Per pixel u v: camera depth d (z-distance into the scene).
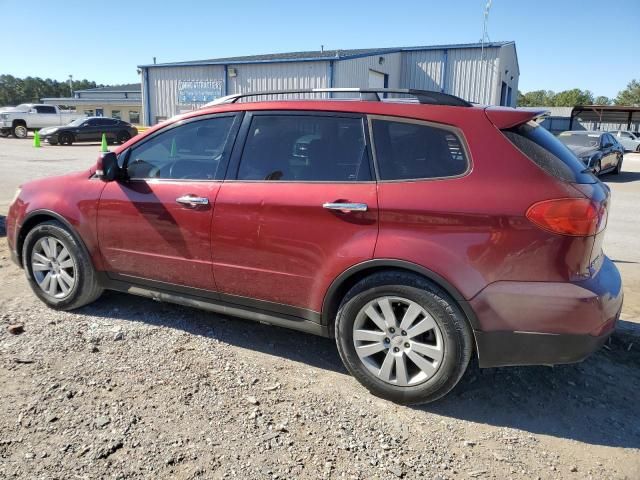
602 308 2.80
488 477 2.57
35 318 4.12
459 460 2.69
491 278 2.84
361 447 2.75
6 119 31.84
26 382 3.19
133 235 3.88
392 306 3.10
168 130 3.89
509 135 2.96
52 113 33.50
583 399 3.32
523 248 2.79
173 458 2.59
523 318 2.82
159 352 3.64
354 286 3.16
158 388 3.19
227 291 3.62
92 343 3.72
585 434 2.96
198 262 3.65
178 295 3.86
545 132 3.24
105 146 21.64
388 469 2.60
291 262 3.32
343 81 24.73
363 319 3.18
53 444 2.65
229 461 2.59
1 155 20.31
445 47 26.91
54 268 4.26
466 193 2.90
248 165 3.52
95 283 4.19
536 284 2.80
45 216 4.29
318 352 3.79
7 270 5.34
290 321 3.46
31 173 14.21
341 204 3.10
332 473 2.55
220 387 3.24
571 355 2.83
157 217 3.75
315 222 3.20
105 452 2.61
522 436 2.92
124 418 2.88
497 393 3.35
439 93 3.24
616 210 10.65
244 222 3.42
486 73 26.11
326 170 3.28
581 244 2.77
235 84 27.33
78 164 17.06
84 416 2.88
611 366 3.76
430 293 2.95
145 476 2.47
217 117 3.72
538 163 2.89
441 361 2.98
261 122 3.55
